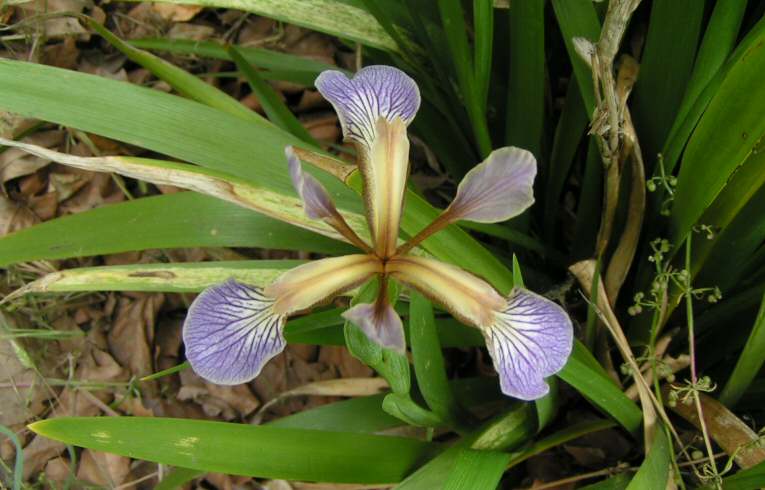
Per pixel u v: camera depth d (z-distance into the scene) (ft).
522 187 0.49
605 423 0.68
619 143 0.61
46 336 0.79
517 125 0.70
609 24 0.54
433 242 0.59
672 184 0.61
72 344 0.82
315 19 0.70
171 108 0.57
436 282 0.51
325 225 0.58
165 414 0.81
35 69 0.54
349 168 0.58
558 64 0.78
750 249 0.63
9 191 0.85
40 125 0.83
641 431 0.64
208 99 0.69
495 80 0.74
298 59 0.82
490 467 0.55
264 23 0.93
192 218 0.65
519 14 0.63
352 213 0.61
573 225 0.81
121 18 0.92
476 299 0.51
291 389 0.82
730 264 0.65
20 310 0.81
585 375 0.56
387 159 0.53
